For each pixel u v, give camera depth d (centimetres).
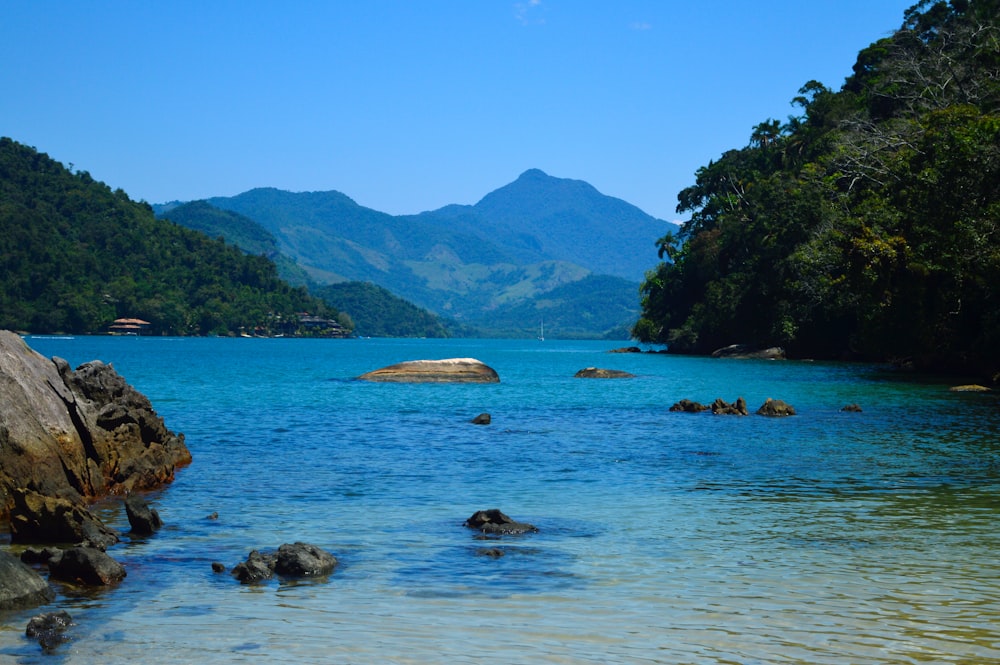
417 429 2961
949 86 8669
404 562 1225
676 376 6300
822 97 12600
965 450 2397
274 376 6431
